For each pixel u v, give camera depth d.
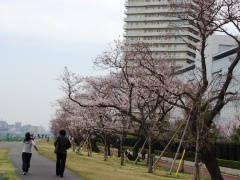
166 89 22.50
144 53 26.62
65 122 53.50
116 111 34.53
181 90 22.25
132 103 28.03
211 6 21.03
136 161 33.38
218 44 74.69
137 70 27.00
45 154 30.47
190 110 20.30
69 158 28.77
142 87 24.81
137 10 116.75
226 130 40.50
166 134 33.53
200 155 19.98
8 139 84.00
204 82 21.08
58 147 14.73
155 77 25.34
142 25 115.62
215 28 21.09
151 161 24.75
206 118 19.89
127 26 117.50
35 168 17.64
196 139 18.95
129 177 17.27
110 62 28.17
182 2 21.88
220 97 20.20
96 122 34.56
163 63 27.83
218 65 67.00
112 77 30.66
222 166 39.28
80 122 37.28
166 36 28.22
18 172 15.62
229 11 20.86
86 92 35.53
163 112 29.20
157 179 18.88
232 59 28.94
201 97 20.61
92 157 36.97
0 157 24.53
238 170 35.94
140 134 32.16
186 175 26.09
